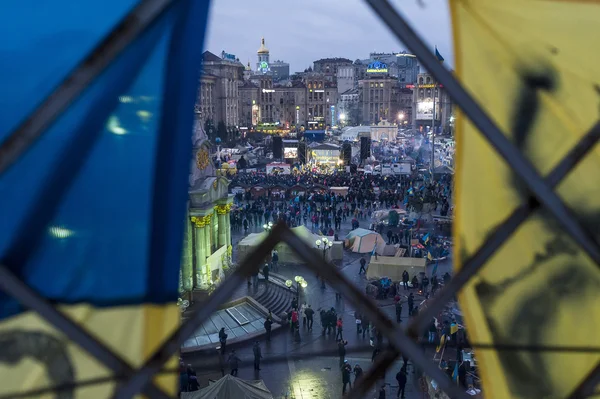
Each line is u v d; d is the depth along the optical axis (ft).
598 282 10.72
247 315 97.35
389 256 121.49
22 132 8.29
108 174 10.09
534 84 10.85
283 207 182.91
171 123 10.14
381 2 8.25
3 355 9.30
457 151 11.74
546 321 11.00
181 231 10.36
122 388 8.78
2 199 9.64
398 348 8.98
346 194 196.24
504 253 11.25
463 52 11.28
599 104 10.41
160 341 10.23
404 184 214.28
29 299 8.57
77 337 8.75
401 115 593.42
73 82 8.36
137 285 10.27
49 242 9.93
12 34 9.25
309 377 74.38
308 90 615.98
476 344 10.33
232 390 54.49
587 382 10.58
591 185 10.42
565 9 10.59
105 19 9.37
